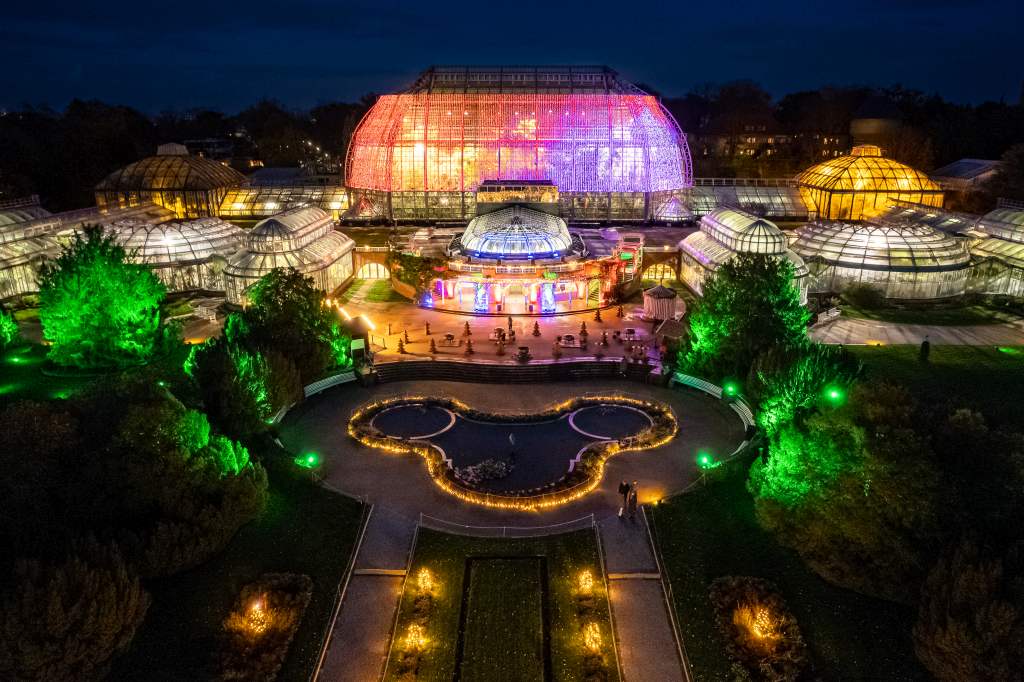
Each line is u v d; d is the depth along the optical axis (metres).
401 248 101.81
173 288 96.19
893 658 35.00
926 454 35.91
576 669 36.00
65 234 99.31
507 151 117.56
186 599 39.12
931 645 32.50
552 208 102.94
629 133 118.25
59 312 68.00
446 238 105.50
